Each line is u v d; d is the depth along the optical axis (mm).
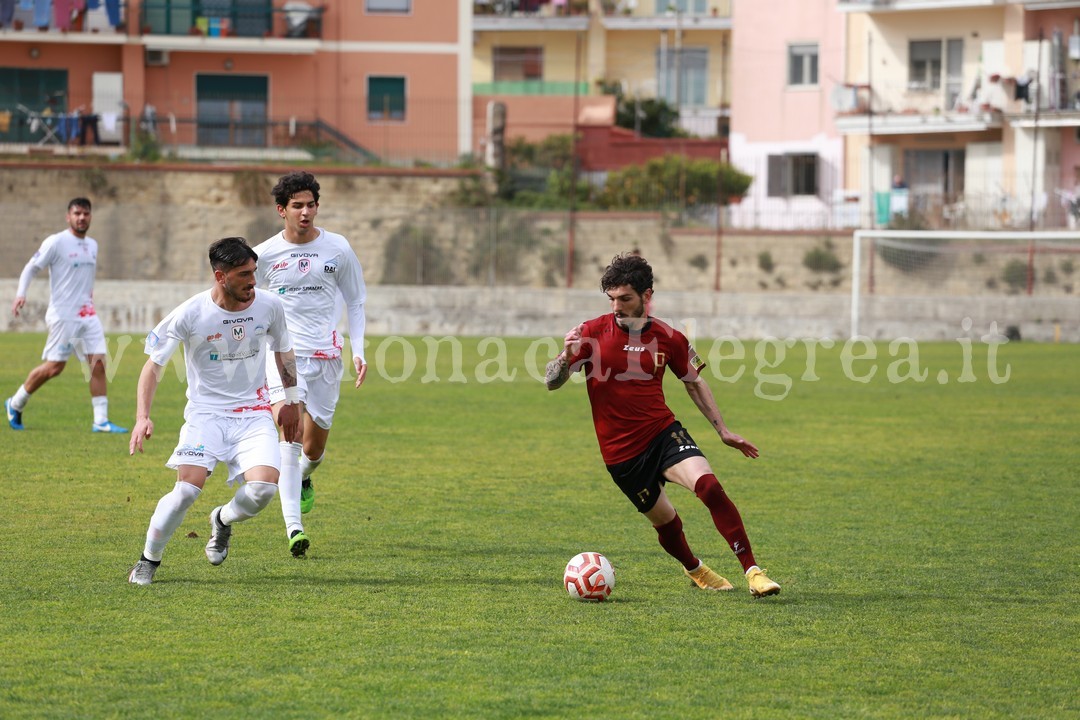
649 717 19734
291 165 150000
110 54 162375
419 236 127250
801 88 166875
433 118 169500
